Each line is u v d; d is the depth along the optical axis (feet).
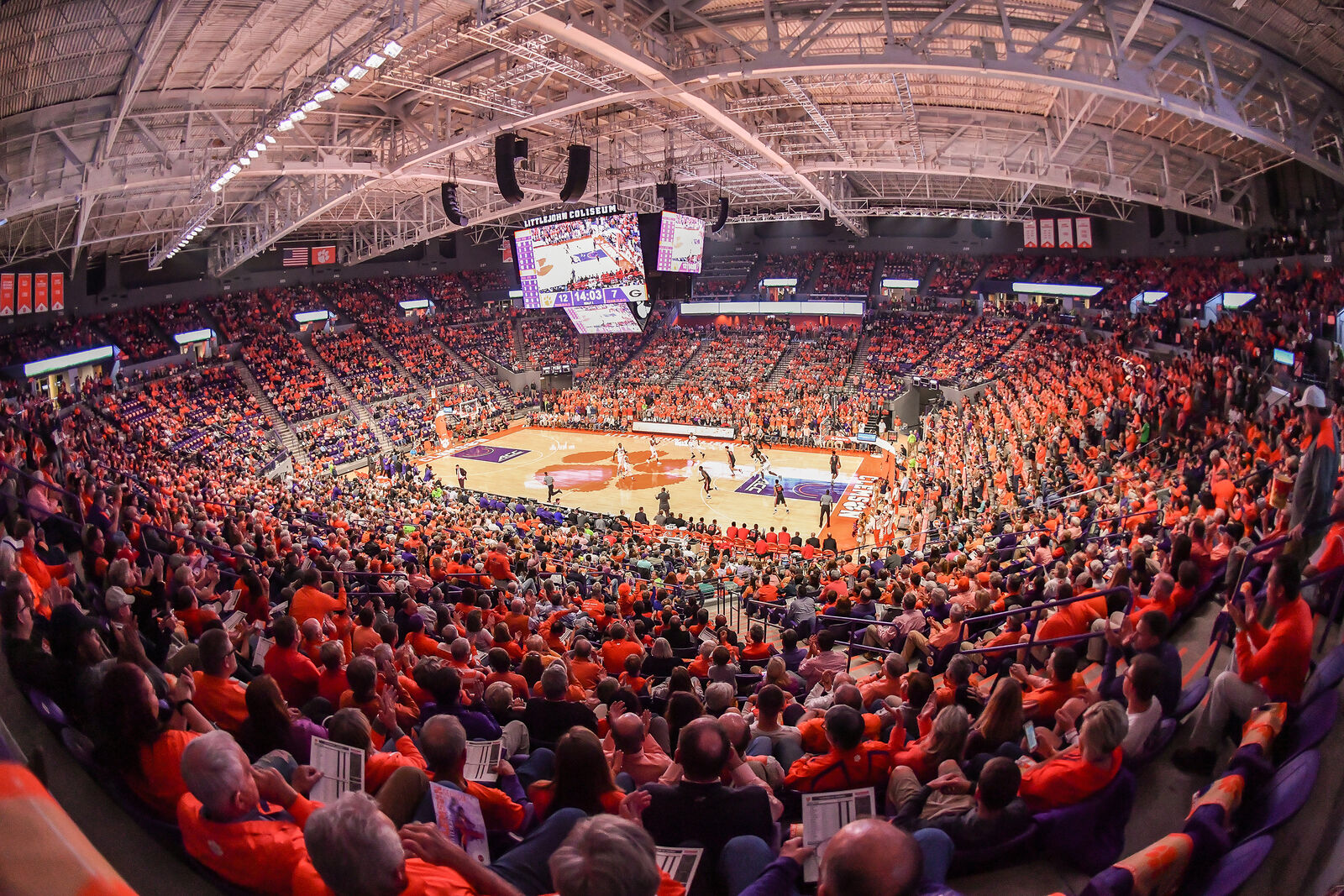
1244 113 97.71
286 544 54.24
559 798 15.15
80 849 6.52
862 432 162.20
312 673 25.38
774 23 76.23
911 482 113.19
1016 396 137.69
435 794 14.30
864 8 82.69
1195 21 75.66
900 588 46.14
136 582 28.76
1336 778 14.29
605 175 156.46
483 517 95.35
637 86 98.02
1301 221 118.32
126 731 14.67
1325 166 85.10
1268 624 20.03
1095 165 124.36
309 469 145.79
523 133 129.08
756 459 153.99
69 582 29.76
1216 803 14.42
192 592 31.55
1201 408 81.41
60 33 63.36
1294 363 80.48
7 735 15.02
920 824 16.07
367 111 110.73
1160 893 12.59
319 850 9.79
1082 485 77.41
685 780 15.74
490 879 11.61
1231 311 113.80
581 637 34.17
